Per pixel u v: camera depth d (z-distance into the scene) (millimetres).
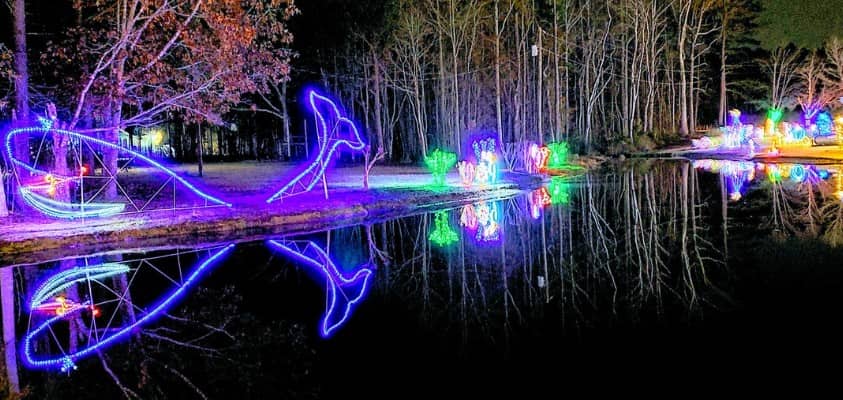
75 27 17516
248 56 19469
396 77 41750
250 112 50594
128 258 12102
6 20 18312
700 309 7691
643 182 25469
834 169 27594
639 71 48125
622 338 6746
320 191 20734
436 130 43969
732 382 5402
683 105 50281
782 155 34531
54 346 7242
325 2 37781
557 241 13109
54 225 13383
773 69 55969
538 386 5527
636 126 49812
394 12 37375
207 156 57906
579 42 48875
